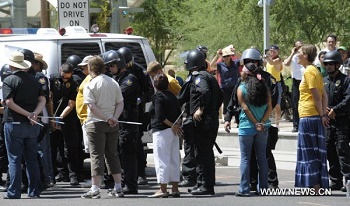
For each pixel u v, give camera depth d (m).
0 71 23.58
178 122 21.03
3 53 25.58
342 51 28.17
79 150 24.45
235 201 20.31
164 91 21.02
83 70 23.80
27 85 20.89
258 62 21.06
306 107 21.06
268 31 32.66
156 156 21.06
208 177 21.34
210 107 21.05
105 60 21.86
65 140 23.98
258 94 20.64
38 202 20.50
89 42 26.03
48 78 24.84
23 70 20.97
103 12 33.66
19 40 25.73
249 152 20.97
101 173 21.09
